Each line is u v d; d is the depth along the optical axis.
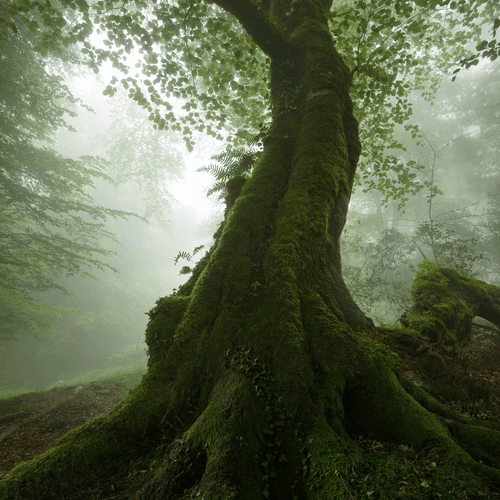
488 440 2.04
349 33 7.82
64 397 7.28
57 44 4.86
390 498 1.55
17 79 8.80
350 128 4.48
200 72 6.17
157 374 2.82
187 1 5.45
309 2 5.16
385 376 2.30
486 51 4.26
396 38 5.93
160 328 3.12
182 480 2.00
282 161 4.05
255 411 2.18
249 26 4.65
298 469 1.93
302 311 2.68
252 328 2.67
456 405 2.85
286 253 2.96
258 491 1.84
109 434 2.46
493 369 4.44
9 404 6.93
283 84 4.77
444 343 3.97
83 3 4.63
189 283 3.90
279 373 2.31
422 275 6.02
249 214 3.52
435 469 1.71
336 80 4.27
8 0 7.17
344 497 1.62
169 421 2.56
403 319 4.62
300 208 3.27
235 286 3.03
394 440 2.05
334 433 2.03
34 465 2.28
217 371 2.61
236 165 4.94
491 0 7.25
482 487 1.56
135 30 5.24
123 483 2.22
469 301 5.47
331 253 3.30
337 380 2.28
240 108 7.17
